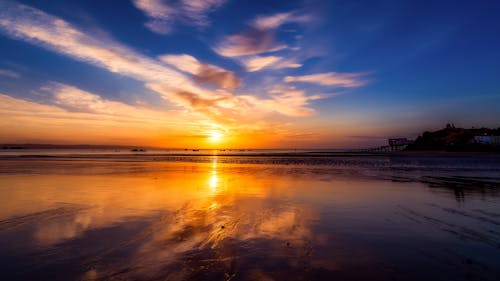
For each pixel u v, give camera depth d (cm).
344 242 551
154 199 994
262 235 596
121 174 1912
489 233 606
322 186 1323
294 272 416
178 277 401
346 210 832
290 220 718
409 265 441
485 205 898
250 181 1525
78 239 565
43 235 590
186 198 1014
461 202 948
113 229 635
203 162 3581
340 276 403
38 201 950
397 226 664
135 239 567
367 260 461
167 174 1927
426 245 532
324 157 4994
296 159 4325
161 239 568
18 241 552
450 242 549
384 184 1394
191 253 492
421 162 3303
